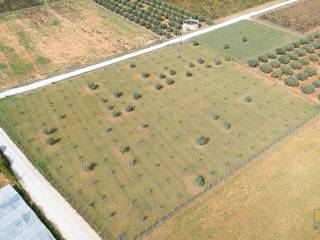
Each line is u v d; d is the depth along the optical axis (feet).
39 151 159.33
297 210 136.26
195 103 191.62
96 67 220.84
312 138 170.30
